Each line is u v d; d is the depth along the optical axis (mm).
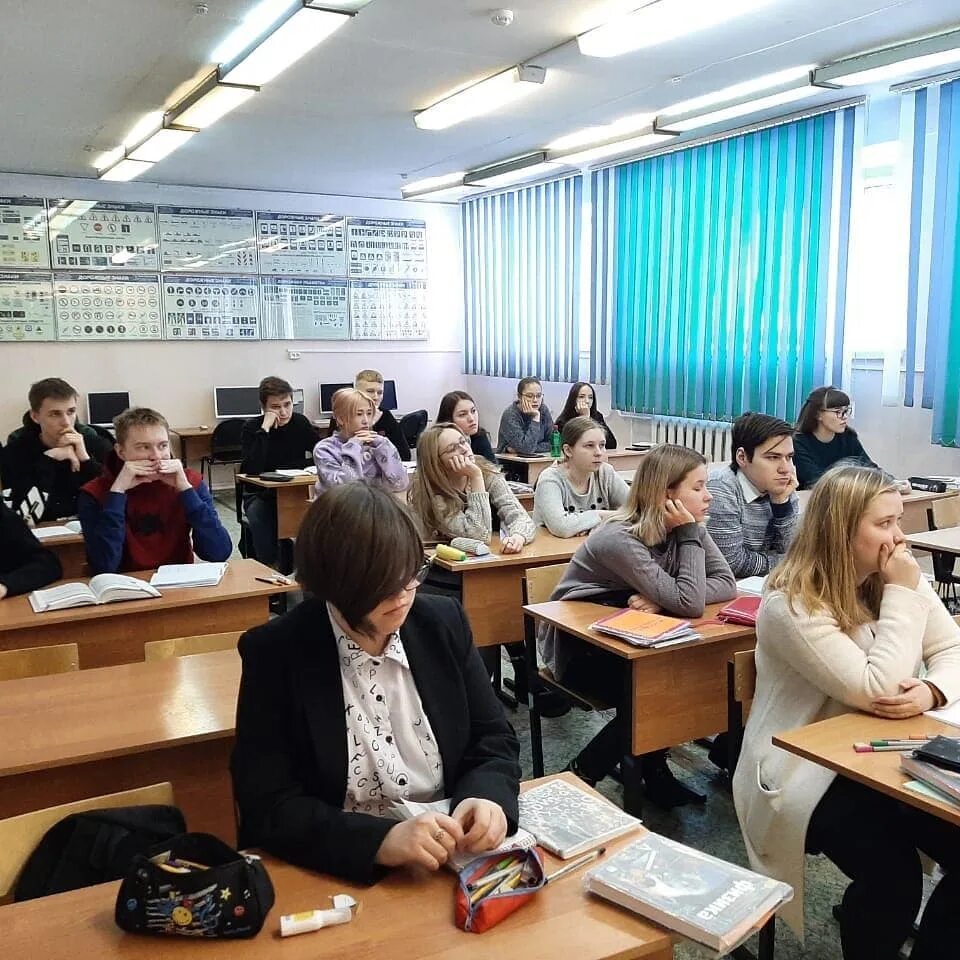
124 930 1004
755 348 5844
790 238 5527
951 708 1611
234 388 8258
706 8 3678
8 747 1581
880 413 5188
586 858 1158
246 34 4020
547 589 2801
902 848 1565
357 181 7898
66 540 3232
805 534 1769
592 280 7324
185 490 2979
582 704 2434
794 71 4656
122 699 1804
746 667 1998
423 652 1282
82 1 3592
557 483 3578
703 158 6125
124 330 7859
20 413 7543
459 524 3270
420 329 9188
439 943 980
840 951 1896
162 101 5117
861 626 1735
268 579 2768
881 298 5109
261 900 1011
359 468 4391
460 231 9234
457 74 4668
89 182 7586
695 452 2471
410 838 1076
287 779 1204
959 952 1459
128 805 1331
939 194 4637
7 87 4793
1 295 7371
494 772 1256
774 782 1694
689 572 2393
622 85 4910
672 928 999
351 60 4422
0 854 1222
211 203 8094
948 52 3990
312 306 8633
